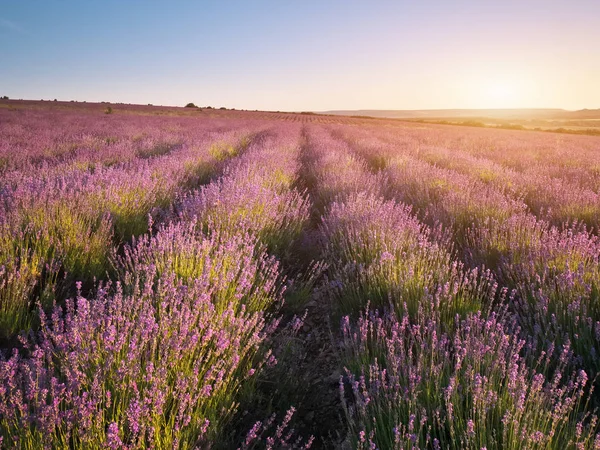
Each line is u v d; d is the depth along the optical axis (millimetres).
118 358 2193
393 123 68938
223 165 10836
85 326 2254
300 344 3287
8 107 48125
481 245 4785
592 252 3795
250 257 3736
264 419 2438
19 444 1662
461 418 1968
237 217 5008
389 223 4734
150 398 1929
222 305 3059
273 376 2746
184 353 2344
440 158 13188
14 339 2908
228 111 85812
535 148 19656
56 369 2287
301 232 5828
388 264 3744
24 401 2027
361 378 2121
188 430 1954
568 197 6621
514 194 7883
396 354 2641
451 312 3205
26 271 3414
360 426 2188
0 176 6777
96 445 1729
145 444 1877
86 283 3850
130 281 3371
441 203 6477
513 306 3518
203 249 3793
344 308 3586
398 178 9023
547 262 3873
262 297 3625
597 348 2707
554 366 2693
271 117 72000
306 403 2588
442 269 3764
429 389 2207
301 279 4523
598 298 3109
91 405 1732
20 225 4180
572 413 2256
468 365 2199
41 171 7113
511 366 2281
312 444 2289
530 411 1874
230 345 2564
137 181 6227
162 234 4086
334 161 11328
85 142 13664
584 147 22125
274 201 5820
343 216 5465
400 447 1801
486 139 26812
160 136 18391
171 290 2875
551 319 3006
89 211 4820
